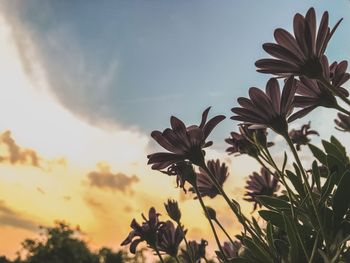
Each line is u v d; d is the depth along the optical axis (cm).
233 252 25
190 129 23
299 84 23
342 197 19
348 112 22
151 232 28
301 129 34
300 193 22
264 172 31
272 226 22
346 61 23
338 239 19
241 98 22
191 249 27
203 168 23
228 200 22
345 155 25
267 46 21
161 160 23
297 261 19
